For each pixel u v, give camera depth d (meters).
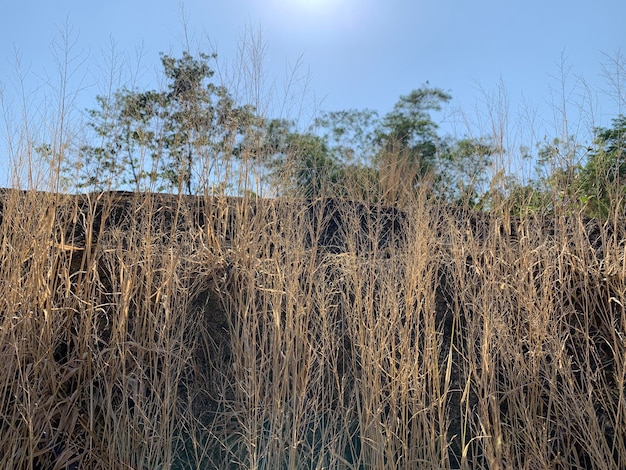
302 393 3.08
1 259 3.34
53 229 3.52
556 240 3.82
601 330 3.49
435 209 4.13
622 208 3.99
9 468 2.77
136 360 3.13
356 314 3.39
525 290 3.51
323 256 3.82
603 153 3.98
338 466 3.02
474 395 3.32
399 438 3.01
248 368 3.17
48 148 3.49
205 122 3.83
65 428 2.97
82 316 3.19
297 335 3.26
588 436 3.04
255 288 3.44
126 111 3.64
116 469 2.91
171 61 3.78
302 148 4.13
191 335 3.35
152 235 3.58
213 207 3.97
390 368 3.23
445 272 3.72
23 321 3.08
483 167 4.15
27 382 2.89
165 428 2.98
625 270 3.50
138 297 3.27
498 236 3.83
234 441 3.08
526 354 3.34
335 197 4.39
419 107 12.18
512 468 2.91
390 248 3.77
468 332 3.35
